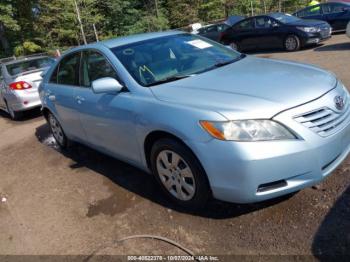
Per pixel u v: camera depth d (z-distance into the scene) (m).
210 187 3.15
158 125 3.34
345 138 3.23
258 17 14.26
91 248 3.28
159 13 38.72
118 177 4.54
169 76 3.87
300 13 16.03
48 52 29.23
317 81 3.38
